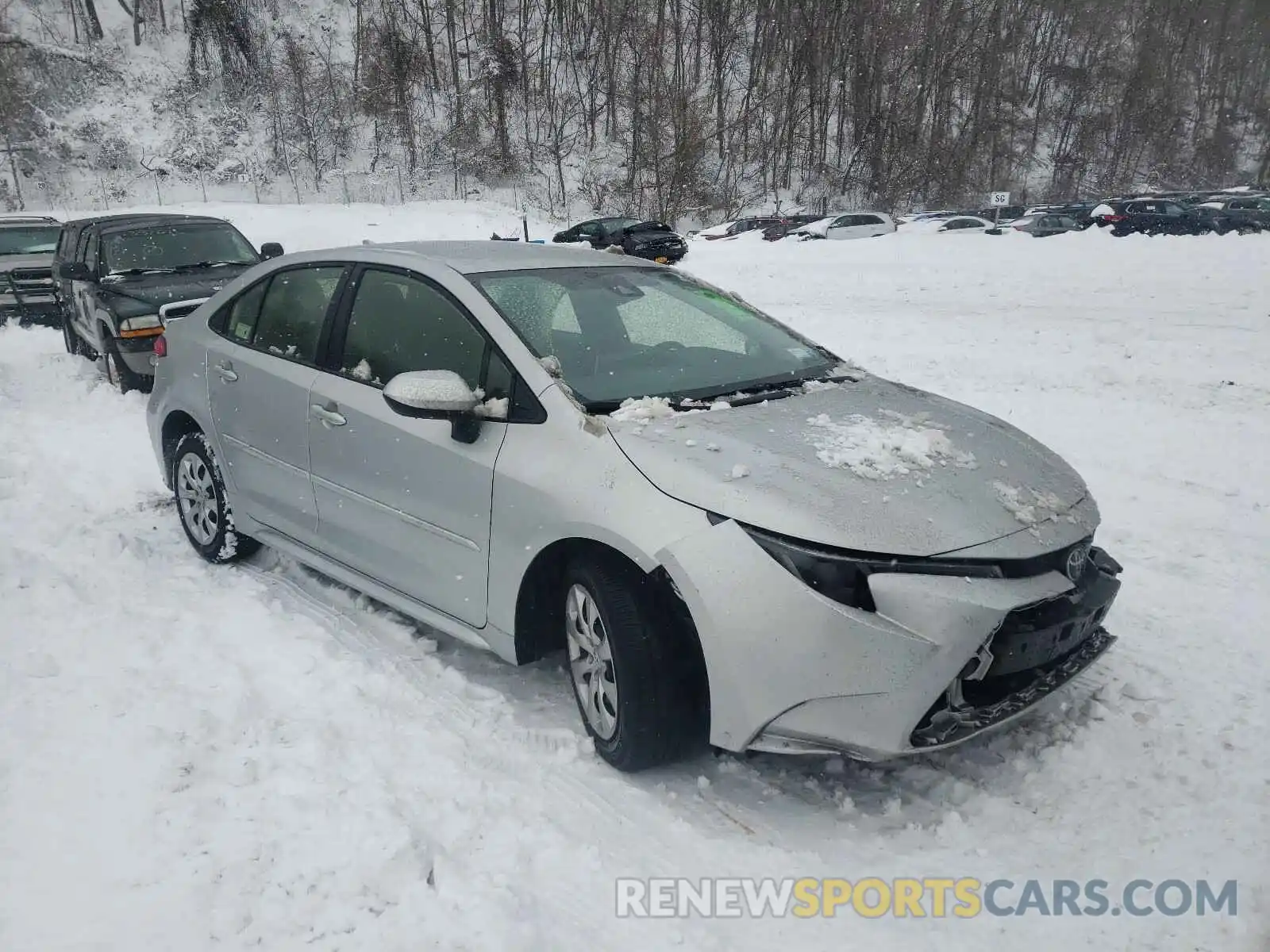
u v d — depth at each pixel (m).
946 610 2.63
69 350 11.82
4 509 5.73
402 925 2.40
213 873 2.58
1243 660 3.79
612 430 3.12
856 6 58.09
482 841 2.75
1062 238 23.09
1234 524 5.31
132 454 7.20
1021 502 3.00
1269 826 2.77
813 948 2.39
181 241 10.55
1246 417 7.43
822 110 57.91
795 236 32.91
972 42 61.12
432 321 3.71
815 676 2.64
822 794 3.02
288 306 4.43
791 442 3.09
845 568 2.67
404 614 4.25
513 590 3.26
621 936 2.42
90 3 56.97
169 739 3.19
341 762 3.11
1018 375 9.20
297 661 3.80
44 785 2.96
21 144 45.00
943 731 2.71
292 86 52.44
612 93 56.00
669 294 4.11
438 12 61.41
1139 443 6.88
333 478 3.97
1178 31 75.44
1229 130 74.56
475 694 3.60
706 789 3.04
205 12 54.41
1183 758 3.12
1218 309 12.53
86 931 2.38
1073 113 66.19
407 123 50.50
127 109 49.91
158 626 4.11
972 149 59.25
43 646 3.90
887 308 14.31
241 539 4.79
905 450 3.09
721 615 2.71
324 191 46.41
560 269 3.97
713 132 54.62
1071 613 2.90
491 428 3.35
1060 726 3.32
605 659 3.09
